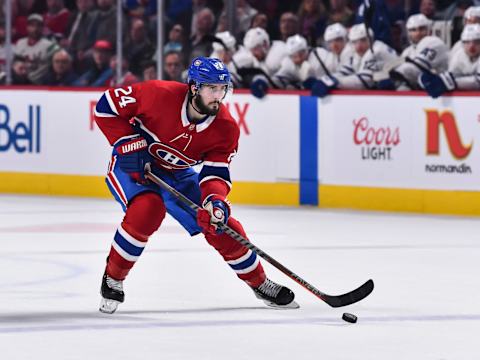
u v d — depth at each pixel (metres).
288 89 20.28
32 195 22.67
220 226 9.88
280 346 8.58
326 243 15.25
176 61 21.55
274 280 12.13
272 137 20.31
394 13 19.55
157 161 10.20
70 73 22.95
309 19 20.59
